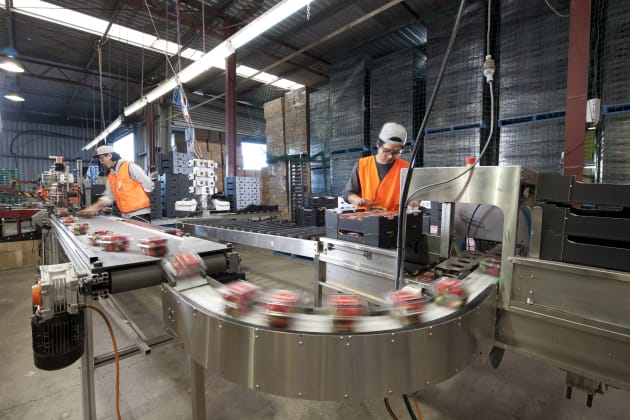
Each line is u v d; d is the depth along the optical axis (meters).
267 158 6.65
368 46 5.52
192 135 3.38
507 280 0.90
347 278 1.60
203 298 0.84
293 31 5.15
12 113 10.73
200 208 3.96
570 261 0.86
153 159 8.11
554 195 0.91
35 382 1.64
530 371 1.74
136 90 8.45
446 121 3.73
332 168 5.29
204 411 1.05
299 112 5.94
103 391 1.57
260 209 4.73
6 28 5.15
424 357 0.68
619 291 0.73
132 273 0.99
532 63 3.10
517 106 3.19
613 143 2.62
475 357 0.79
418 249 1.55
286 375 0.66
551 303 0.83
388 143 2.02
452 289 0.80
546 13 3.02
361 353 0.64
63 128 11.86
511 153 3.22
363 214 1.53
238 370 0.70
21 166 11.05
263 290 0.82
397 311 0.73
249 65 6.37
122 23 4.90
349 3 4.37
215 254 1.20
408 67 4.24
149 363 1.82
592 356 0.77
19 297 2.87
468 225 1.38
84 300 0.91
